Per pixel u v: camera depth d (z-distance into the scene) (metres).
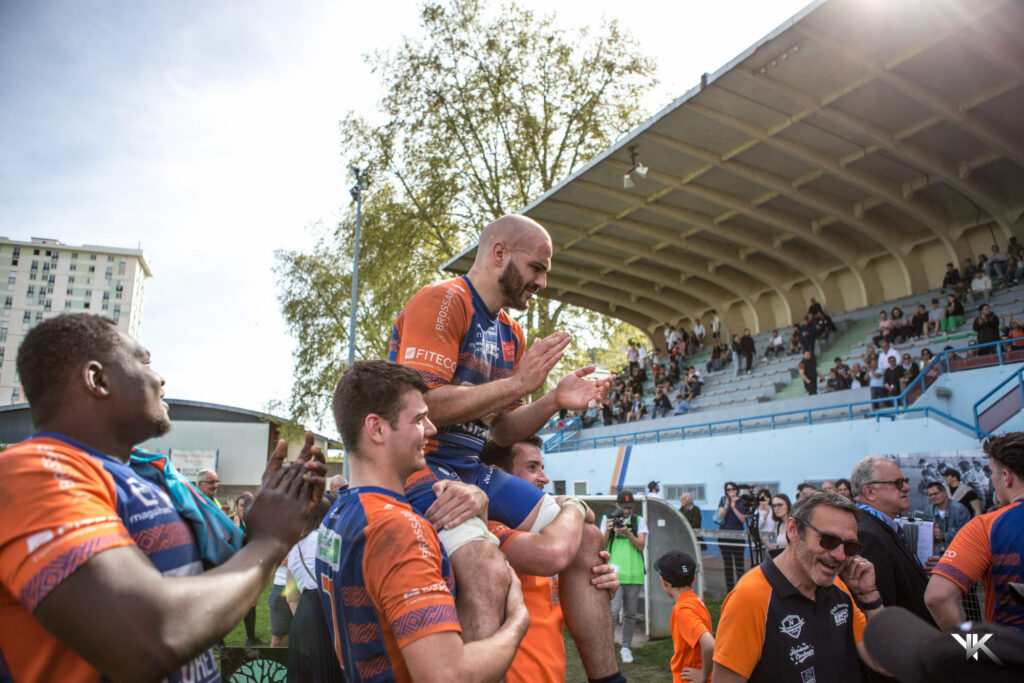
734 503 11.75
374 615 1.76
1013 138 13.68
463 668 1.62
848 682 2.84
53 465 1.30
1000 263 16.48
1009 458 3.44
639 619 9.52
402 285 25.11
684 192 17.36
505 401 2.26
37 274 138.12
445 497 2.14
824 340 19.44
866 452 12.51
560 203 18.09
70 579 1.18
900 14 10.63
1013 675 0.97
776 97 13.17
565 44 23.14
